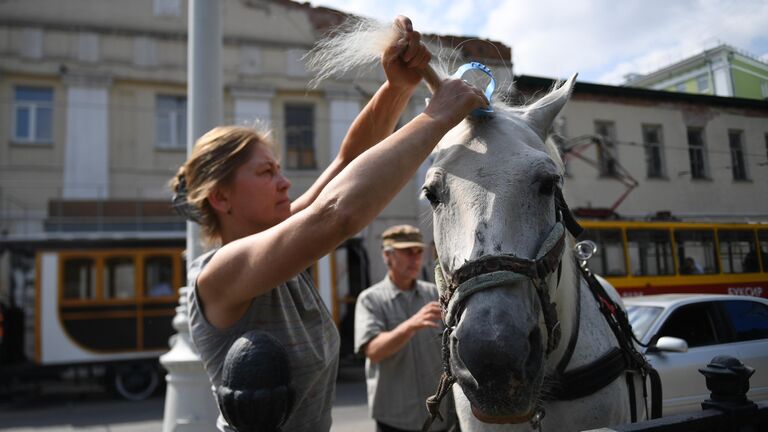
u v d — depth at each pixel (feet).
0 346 30.42
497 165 5.17
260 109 48.49
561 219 5.61
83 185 44.39
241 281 3.89
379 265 42.55
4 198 42.96
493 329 4.31
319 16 50.67
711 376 4.85
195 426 11.69
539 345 4.68
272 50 49.44
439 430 9.79
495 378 4.26
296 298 4.83
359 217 3.51
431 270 23.56
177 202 5.80
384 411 10.08
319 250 3.58
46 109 44.86
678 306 9.18
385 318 10.55
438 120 4.12
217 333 4.41
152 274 31.65
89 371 31.48
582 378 6.08
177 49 48.08
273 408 3.19
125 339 30.83
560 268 5.66
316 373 4.78
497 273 4.58
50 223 31.96
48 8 45.32
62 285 30.25
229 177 4.93
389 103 5.85
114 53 46.47
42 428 24.53
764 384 7.93
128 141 46.01
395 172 3.69
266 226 5.01
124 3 47.19
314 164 49.11
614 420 6.21
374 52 5.38
